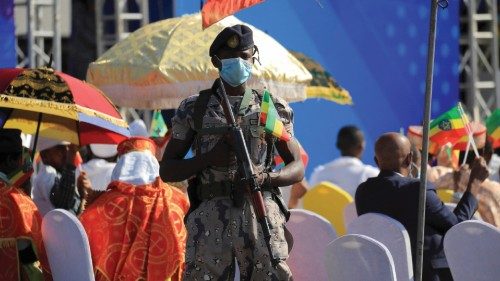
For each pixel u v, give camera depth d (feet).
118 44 63.62
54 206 63.16
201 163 40.55
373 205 51.47
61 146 65.21
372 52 107.86
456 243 47.32
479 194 61.41
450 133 71.41
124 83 60.90
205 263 40.83
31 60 101.55
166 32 61.93
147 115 107.34
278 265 40.37
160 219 53.83
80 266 48.85
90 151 71.15
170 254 53.52
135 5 109.09
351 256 45.65
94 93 54.44
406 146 51.93
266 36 62.95
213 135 40.75
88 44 113.60
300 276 50.49
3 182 52.37
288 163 41.73
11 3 81.87
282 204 41.22
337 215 71.26
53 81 53.01
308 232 50.08
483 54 144.36
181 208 54.85
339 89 86.94
